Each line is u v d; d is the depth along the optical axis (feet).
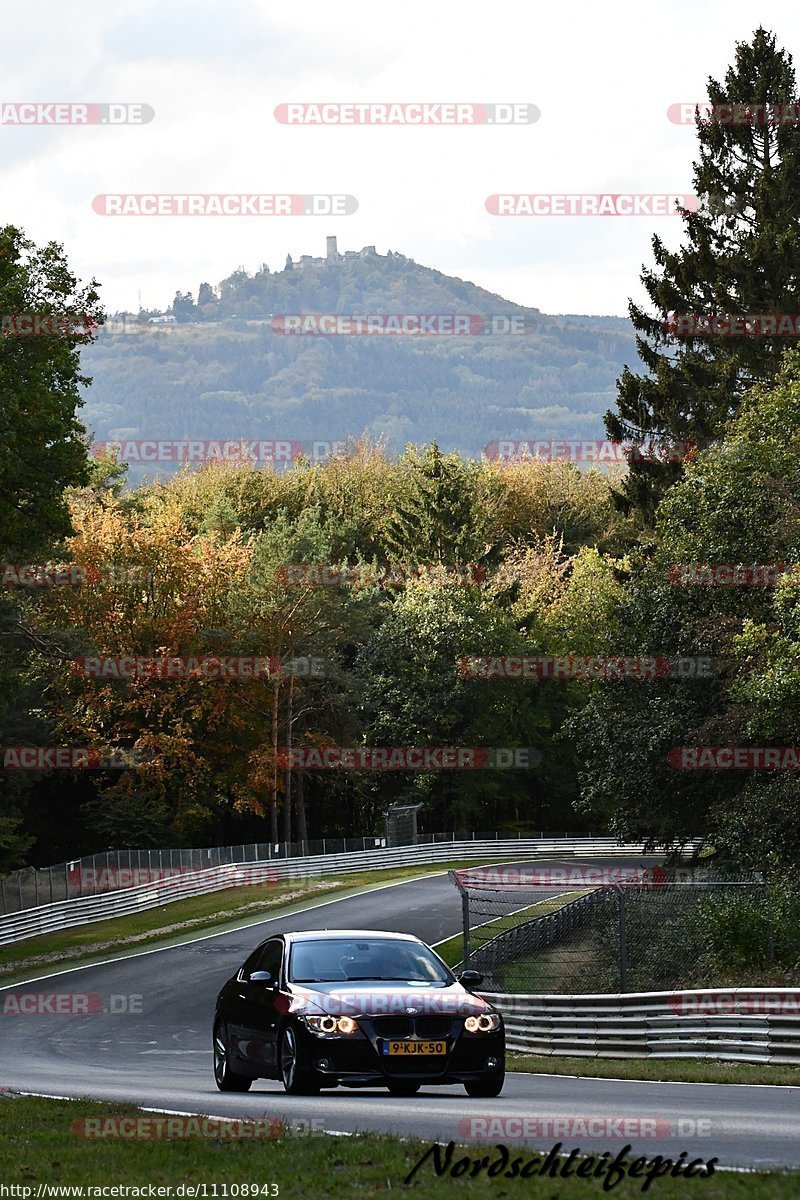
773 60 347.97
